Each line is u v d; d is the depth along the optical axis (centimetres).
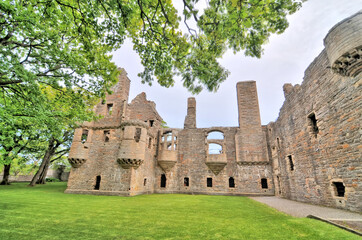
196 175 2323
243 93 2531
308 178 1272
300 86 1391
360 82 789
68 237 537
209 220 748
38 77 946
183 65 648
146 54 687
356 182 823
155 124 2480
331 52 849
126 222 705
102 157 1942
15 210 880
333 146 992
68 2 675
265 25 474
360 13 748
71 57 857
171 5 561
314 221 654
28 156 2644
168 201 1366
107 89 1013
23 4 719
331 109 1009
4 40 782
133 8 591
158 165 2403
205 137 2461
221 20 468
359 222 610
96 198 1456
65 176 4284
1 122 761
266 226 644
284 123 1719
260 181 2155
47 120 899
